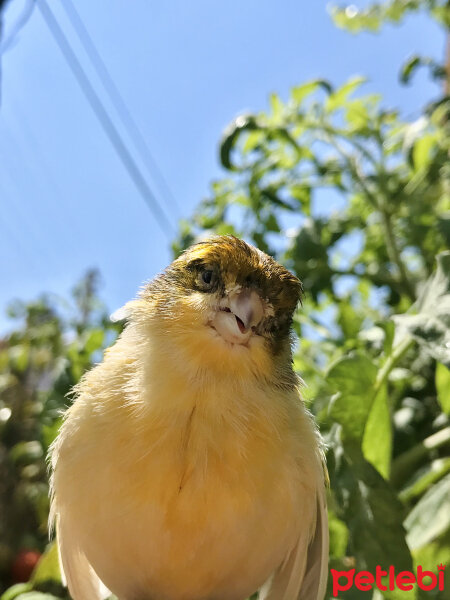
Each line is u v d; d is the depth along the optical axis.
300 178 0.16
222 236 0.10
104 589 0.11
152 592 0.10
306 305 0.16
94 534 0.09
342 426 0.10
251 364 0.09
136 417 0.09
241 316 0.09
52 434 0.14
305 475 0.09
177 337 0.09
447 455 0.13
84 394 0.09
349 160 0.15
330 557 0.11
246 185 0.16
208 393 0.09
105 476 0.09
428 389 0.14
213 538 0.09
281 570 0.10
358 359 0.10
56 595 0.12
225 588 0.10
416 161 0.15
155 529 0.09
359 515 0.10
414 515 0.10
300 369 0.14
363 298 0.17
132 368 0.09
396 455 0.13
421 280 0.15
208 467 0.09
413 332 0.09
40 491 0.20
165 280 0.10
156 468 0.09
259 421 0.09
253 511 0.09
